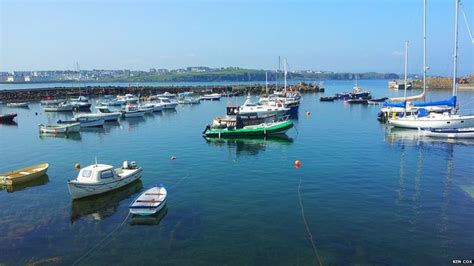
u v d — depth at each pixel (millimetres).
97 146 53000
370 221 24469
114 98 139500
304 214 25797
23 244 22203
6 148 52719
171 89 177625
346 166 38156
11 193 31766
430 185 31609
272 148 48906
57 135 64375
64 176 37156
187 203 28359
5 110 110125
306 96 154250
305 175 35250
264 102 91562
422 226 23625
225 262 19797
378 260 19750
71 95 153375
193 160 42531
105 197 30422
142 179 35031
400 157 41750
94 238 22906
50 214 26922
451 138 52312
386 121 71125
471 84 179750
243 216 25703
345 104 115688
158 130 67562
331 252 20625
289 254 20469
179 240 22344
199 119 84500
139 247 21609
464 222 24125
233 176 35531
